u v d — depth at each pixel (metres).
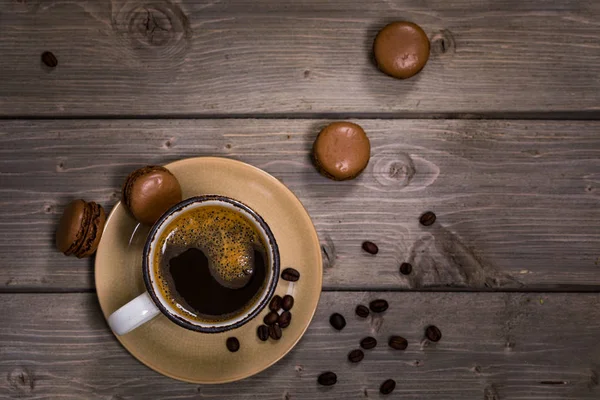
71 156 0.64
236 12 0.65
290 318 0.60
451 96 0.65
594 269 0.65
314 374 0.65
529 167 0.65
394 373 0.65
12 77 0.64
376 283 0.65
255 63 0.65
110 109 0.64
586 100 0.66
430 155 0.65
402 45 0.63
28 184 0.64
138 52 0.65
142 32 0.65
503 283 0.65
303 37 0.65
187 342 0.60
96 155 0.64
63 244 0.59
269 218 0.60
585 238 0.65
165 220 0.56
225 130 0.64
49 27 0.64
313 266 0.60
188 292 0.58
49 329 0.64
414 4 0.65
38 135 0.64
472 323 0.65
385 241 0.65
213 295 0.58
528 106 0.65
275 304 0.60
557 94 0.66
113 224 0.59
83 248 0.59
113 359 0.64
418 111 0.65
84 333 0.64
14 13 0.64
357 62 0.65
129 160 0.64
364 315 0.64
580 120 0.65
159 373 0.64
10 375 0.64
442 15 0.65
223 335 0.60
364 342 0.64
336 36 0.65
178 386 0.64
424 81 0.65
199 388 0.64
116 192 0.64
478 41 0.65
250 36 0.65
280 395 0.65
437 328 0.65
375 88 0.65
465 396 0.65
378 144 0.65
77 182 0.64
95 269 0.59
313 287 0.60
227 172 0.60
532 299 0.65
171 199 0.59
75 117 0.64
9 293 0.64
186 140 0.64
